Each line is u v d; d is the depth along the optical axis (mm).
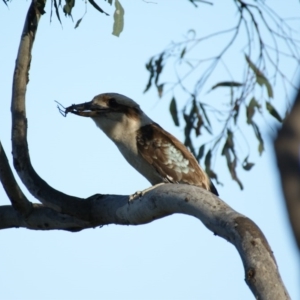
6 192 11156
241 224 7664
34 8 11188
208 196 8625
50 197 10930
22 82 11008
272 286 6918
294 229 4121
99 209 10922
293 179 4148
